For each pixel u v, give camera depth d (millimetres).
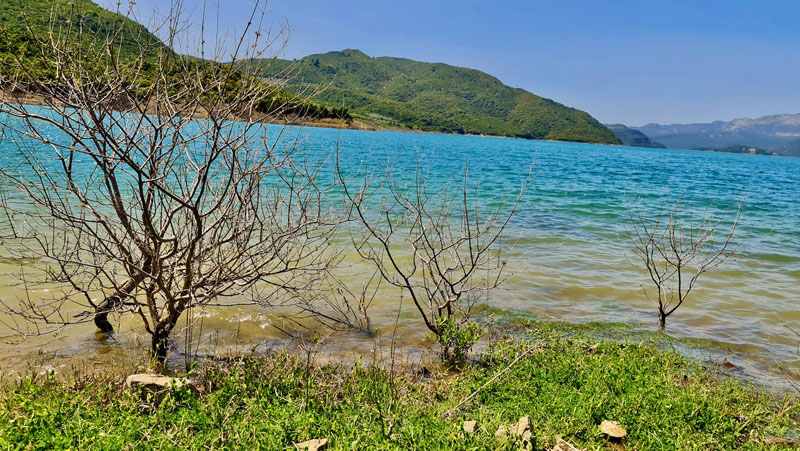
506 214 16562
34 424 3752
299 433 4012
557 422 4527
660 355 6453
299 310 7566
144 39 4516
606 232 14438
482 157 53781
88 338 6234
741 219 18125
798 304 8797
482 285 8961
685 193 26938
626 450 4246
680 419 4715
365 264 9844
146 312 7152
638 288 9406
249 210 5508
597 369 5641
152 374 4953
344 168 26312
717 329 7641
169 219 5238
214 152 4648
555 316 7941
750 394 5516
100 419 3908
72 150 4262
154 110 4773
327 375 5383
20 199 12531
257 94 4668
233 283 5668
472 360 6324
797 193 31219
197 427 4074
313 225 6520
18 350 5789
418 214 6949
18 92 4012
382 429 4055
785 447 4348
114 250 6109
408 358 6254
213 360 5832
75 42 4234
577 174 38312
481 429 4234
